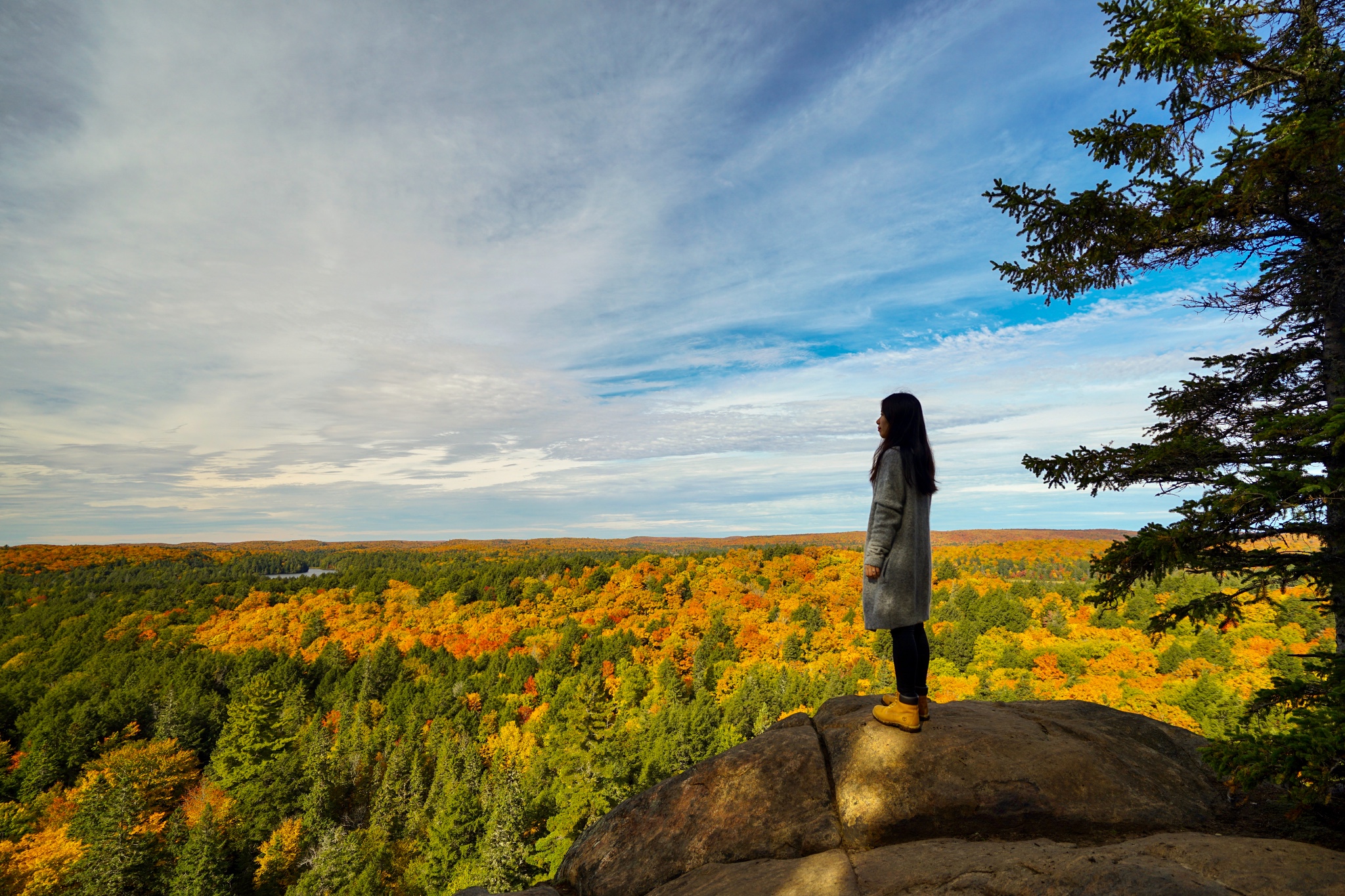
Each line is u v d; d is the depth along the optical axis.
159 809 44.78
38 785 49.78
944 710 5.32
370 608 120.31
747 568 126.50
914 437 4.57
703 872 4.04
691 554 140.38
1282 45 5.75
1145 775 4.24
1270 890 2.33
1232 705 36.31
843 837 3.99
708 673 76.56
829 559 128.00
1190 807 4.02
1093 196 5.40
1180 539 4.55
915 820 3.97
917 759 4.34
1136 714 5.20
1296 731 3.14
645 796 5.04
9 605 126.62
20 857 32.41
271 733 44.59
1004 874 2.91
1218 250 5.70
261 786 40.50
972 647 66.94
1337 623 4.87
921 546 4.53
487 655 91.88
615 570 133.50
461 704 70.25
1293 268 5.54
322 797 41.00
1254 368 5.99
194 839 31.50
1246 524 4.54
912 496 4.50
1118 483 5.84
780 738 5.07
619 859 4.50
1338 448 3.71
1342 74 4.81
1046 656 58.97
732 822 4.36
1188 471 5.34
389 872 35.53
